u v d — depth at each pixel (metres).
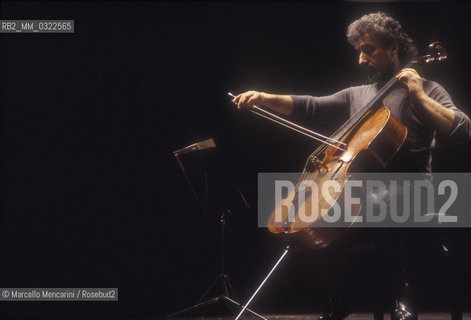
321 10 4.37
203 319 3.36
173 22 4.51
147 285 4.46
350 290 2.11
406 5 4.23
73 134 4.61
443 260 2.24
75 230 4.58
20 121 4.63
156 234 4.53
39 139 4.63
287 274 4.23
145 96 4.55
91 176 4.59
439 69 4.18
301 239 1.99
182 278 4.46
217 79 4.49
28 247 4.58
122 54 4.55
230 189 2.70
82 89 4.58
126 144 4.59
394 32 2.28
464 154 4.04
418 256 2.21
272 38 4.43
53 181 4.60
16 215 4.60
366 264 2.12
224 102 4.47
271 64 4.44
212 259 4.44
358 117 2.23
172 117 4.54
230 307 2.74
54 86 4.59
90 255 4.56
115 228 4.56
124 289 4.39
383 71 2.27
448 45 4.18
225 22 4.47
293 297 4.19
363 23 2.25
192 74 4.52
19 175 4.62
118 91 4.57
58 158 4.61
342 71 4.36
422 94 2.06
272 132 4.39
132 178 4.57
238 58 4.47
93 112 4.59
